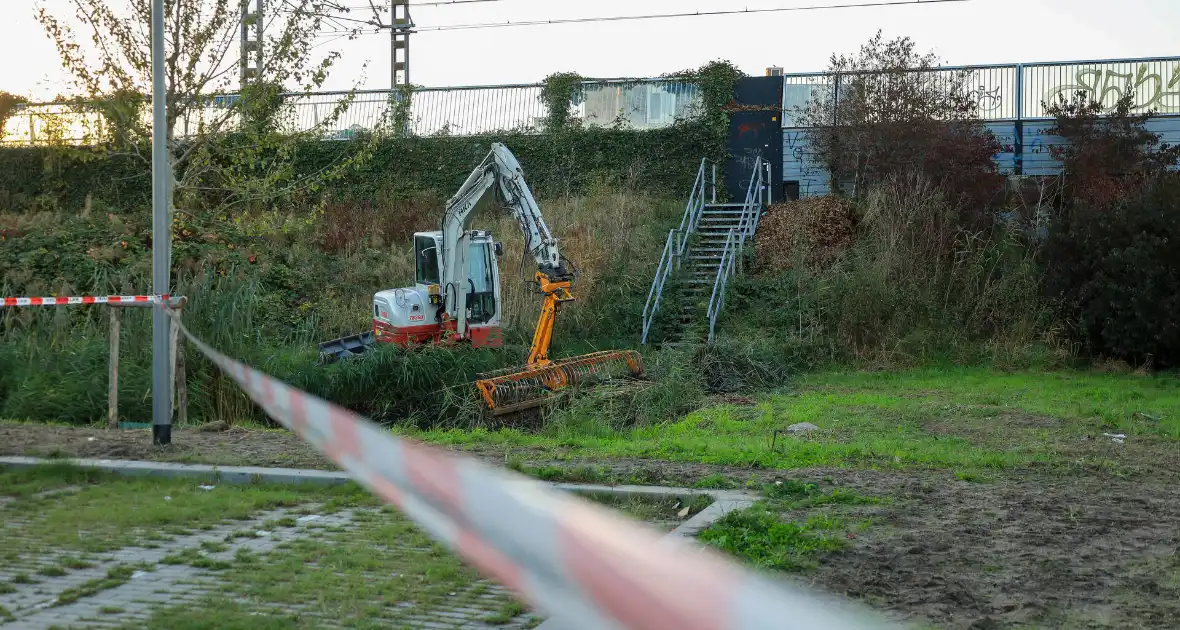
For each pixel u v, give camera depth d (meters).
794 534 7.57
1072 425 15.32
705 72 35.09
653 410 17.31
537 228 19.80
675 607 0.78
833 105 31.11
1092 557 7.19
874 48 31.03
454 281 21.05
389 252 30.66
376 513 8.76
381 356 18.80
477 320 21.48
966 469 11.14
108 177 35.78
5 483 9.90
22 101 30.36
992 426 15.29
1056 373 22.45
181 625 5.63
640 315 26.08
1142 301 22.52
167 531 8.10
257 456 11.30
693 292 27.00
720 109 34.84
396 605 6.08
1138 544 7.59
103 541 7.71
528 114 36.75
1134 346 22.84
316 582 6.55
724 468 10.91
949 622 5.69
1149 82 31.53
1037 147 31.78
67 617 5.86
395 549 7.48
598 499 9.41
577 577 0.84
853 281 25.17
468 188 20.83
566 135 35.75
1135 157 28.86
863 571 6.74
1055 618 5.81
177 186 25.20
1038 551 7.34
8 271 26.03
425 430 17.50
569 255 27.70
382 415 18.27
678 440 13.44
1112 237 23.62
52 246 27.52
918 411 16.75
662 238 29.81
